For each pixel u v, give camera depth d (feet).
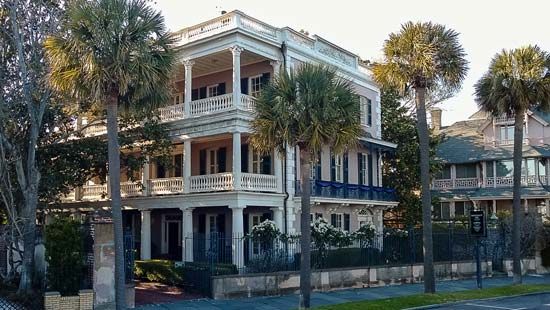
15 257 72.08
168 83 56.75
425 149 74.49
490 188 148.77
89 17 50.11
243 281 70.23
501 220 118.73
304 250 59.06
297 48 96.37
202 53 92.02
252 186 87.56
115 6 51.03
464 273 102.01
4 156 67.62
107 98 52.24
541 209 139.95
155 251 108.17
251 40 90.12
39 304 56.39
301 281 58.90
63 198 108.27
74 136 90.17
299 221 95.76
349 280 82.53
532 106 89.61
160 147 90.84
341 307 59.62
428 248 73.67
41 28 68.90
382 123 130.72
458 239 105.29
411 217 128.98
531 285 86.69
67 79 51.26
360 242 88.33
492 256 111.75
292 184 93.76
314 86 58.34
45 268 64.90
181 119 92.84
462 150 156.66
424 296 69.46
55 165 81.76
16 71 70.59
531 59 86.07
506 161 148.36
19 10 68.33
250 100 89.04
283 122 58.03
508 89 87.40
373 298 72.02
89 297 55.72
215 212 100.83
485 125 153.69
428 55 71.31
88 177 88.33
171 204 93.50
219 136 91.86
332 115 57.36
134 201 98.68
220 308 61.52
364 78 114.93
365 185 114.62
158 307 61.67
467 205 152.87
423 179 74.33
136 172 102.01
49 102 73.31
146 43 52.03
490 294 74.84
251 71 100.07
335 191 102.58
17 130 72.95
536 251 116.98
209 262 73.87
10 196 66.85
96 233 56.95
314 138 57.11
